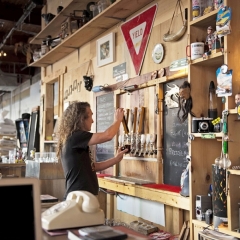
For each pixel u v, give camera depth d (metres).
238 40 1.95
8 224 1.09
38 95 8.98
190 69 2.24
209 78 2.29
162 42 2.92
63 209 1.43
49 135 5.48
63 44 4.32
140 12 3.22
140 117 3.09
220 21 1.95
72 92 4.66
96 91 3.84
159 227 2.83
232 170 1.83
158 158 2.87
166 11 2.90
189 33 2.26
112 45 3.62
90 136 2.53
